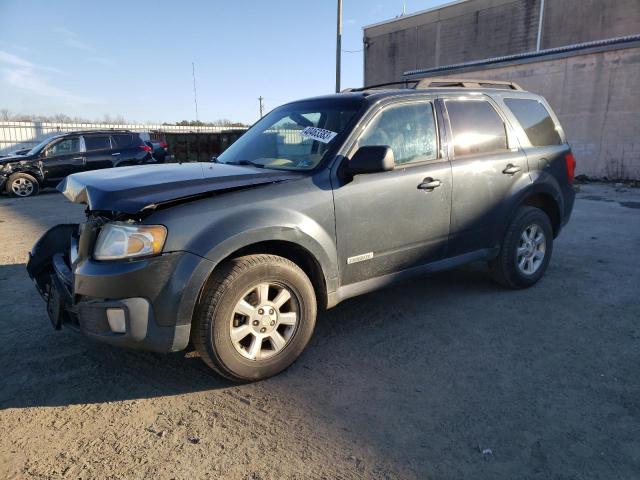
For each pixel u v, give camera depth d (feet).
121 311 8.63
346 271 11.06
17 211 33.55
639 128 43.83
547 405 8.97
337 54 63.67
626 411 8.75
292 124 12.72
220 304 9.12
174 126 122.31
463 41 85.71
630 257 18.90
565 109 48.34
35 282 11.82
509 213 14.21
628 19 65.05
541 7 73.67
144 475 7.32
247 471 7.39
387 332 12.25
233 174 10.39
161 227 8.64
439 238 12.69
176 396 9.51
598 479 7.10
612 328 12.28
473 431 8.26
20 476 7.30
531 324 12.60
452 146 12.94
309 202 10.20
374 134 11.53
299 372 10.35
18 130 92.99
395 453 7.75
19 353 11.28
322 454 7.76
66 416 8.87
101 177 10.55
